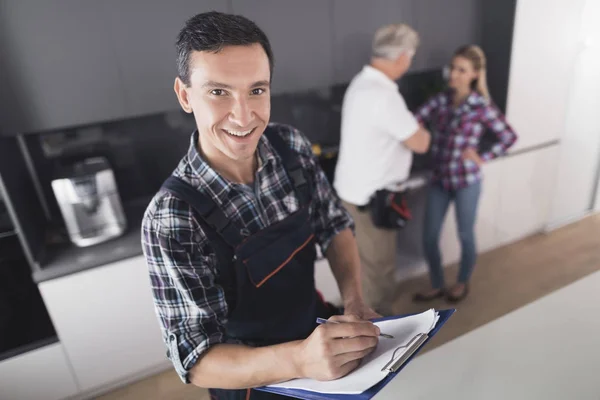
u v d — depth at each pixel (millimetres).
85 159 2146
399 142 1985
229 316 842
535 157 2781
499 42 2480
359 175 2029
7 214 1661
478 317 2334
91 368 1941
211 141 712
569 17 2514
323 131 2656
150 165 2297
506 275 2674
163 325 737
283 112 2508
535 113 2652
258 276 838
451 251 2797
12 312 1790
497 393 808
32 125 1714
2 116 1663
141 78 1835
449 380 845
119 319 1922
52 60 1674
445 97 2271
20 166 1905
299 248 899
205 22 647
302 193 903
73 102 1752
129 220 2123
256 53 651
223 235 772
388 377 621
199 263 738
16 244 1735
